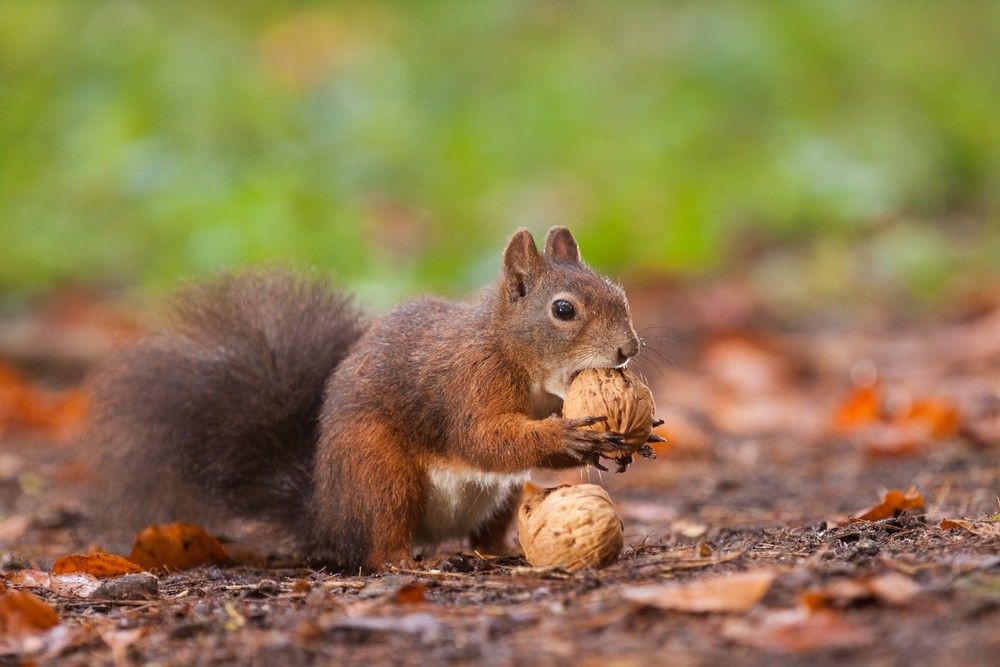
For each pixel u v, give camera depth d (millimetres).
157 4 25766
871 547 6496
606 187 20906
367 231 18688
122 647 5598
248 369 8555
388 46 26000
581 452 7199
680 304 17547
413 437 7828
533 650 5129
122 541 9281
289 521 8414
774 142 22203
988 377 13922
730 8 26141
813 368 15062
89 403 8938
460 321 7938
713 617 5297
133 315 16938
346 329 8773
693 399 13883
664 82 24047
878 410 12258
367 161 20656
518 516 7023
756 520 8914
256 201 18359
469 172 21016
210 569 7828
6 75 22109
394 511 7707
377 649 5285
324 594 6406
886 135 22297
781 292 18219
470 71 24969
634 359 8484
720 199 20484
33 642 5730
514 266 7887
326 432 7926
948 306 17375
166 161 19703
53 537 9445
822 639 4930
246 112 20969
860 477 10375
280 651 5316
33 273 18578
